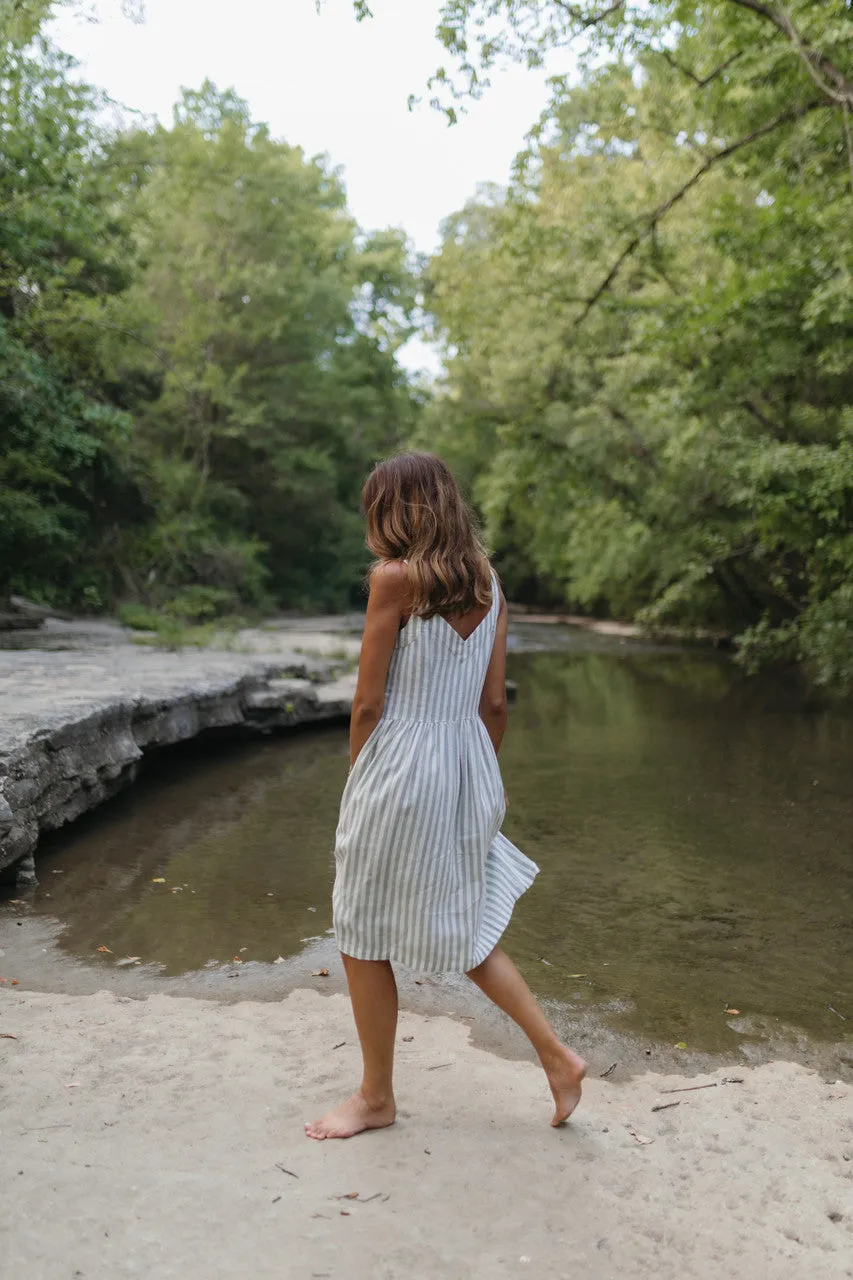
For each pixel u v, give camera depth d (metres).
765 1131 2.68
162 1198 2.09
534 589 39.06
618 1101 2.90
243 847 5.86
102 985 3.79
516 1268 1.90
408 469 2.43
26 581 16.66
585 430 19.64
